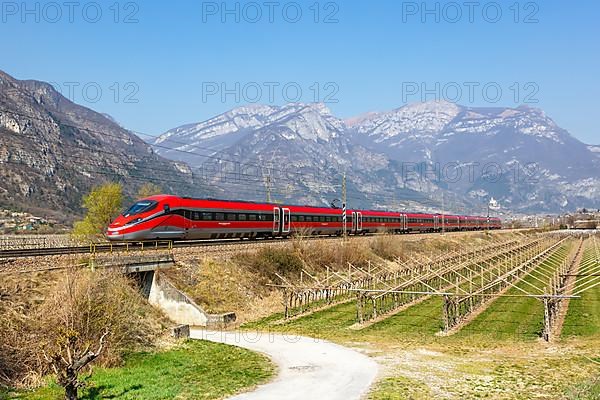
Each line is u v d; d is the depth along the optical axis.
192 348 30.23
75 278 26.16
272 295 46.25
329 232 70.50
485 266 74.25
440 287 57.03
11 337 23.45
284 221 60.28
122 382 23.56
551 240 118.25
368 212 81.12
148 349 29.02
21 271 28.11
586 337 36.19
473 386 24.20
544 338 35.06
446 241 94.75
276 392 22.92
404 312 45.19
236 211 52.34
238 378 24.84
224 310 39.16
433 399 22.33
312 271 54.75
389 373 26.25
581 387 23.80
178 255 41.38
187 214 45.97
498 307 48.03
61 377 19.80
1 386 21.66
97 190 73.69
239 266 46.34
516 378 25.52
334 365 27.73
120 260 33.88
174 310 37.22
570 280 63.75
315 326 38.84
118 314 27.67
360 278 54.56
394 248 72.38
